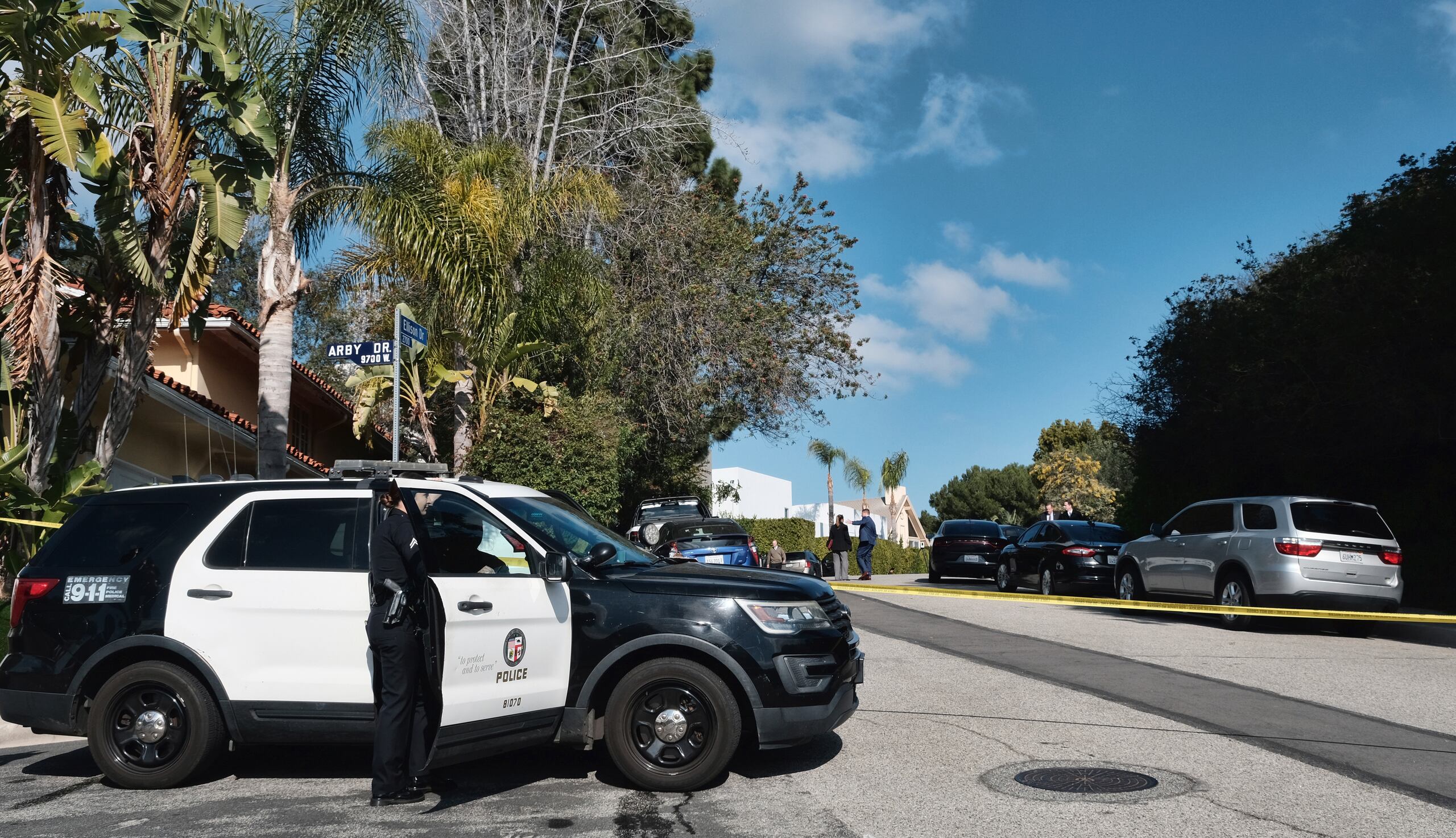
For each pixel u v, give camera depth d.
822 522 59.94
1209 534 15.37
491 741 6.11
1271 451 20.19
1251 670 10.66
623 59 29.98
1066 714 8.41
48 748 7.80
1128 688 9.61
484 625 6.04
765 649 6.38
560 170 21.83
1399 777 6.42
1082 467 67.12
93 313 12.51
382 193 15.16
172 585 6.55
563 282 21.73
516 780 6.65
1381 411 17.22
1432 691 9.50
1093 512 65.56
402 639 5.91
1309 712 8.49
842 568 28.73
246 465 22.19
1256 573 14.11
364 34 14.38
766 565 21.14
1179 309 22.89
